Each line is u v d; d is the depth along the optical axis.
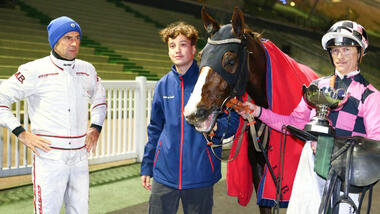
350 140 1.45
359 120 1.54
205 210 1.95
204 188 1.91
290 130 1.67
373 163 1.41
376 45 16.23
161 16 14.72
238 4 15.82
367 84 1.56
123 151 4.53
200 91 1.65
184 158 1.87
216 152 1.95
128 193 3.51
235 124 1.93
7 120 1.82
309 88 1.48
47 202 1.87
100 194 3.47
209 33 1.81
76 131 1.92
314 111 1.68
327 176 1.44
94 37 10.65
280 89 1.94
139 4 14.41
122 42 11.12
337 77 1.61
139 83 4.57
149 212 1.97
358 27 1.53
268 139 2.13
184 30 1.84
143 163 2.06
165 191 1.92
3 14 9.35
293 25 17.06
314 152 1.59
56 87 1.87
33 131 1.90
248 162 2.33
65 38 1.85
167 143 1.90
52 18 10.42
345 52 1.55
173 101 1.91
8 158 3.54
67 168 1.90
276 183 1.99
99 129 2.07
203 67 1.69
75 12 11.64
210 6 15.25
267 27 16.02
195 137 1.88
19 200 3.20
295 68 2.17
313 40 16.19
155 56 11.23
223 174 4.25
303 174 1.61
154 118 2.02
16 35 8.62
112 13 12.91
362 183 1.42
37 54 8.30
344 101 1.46
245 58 1.77
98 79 2.11
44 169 1.86
